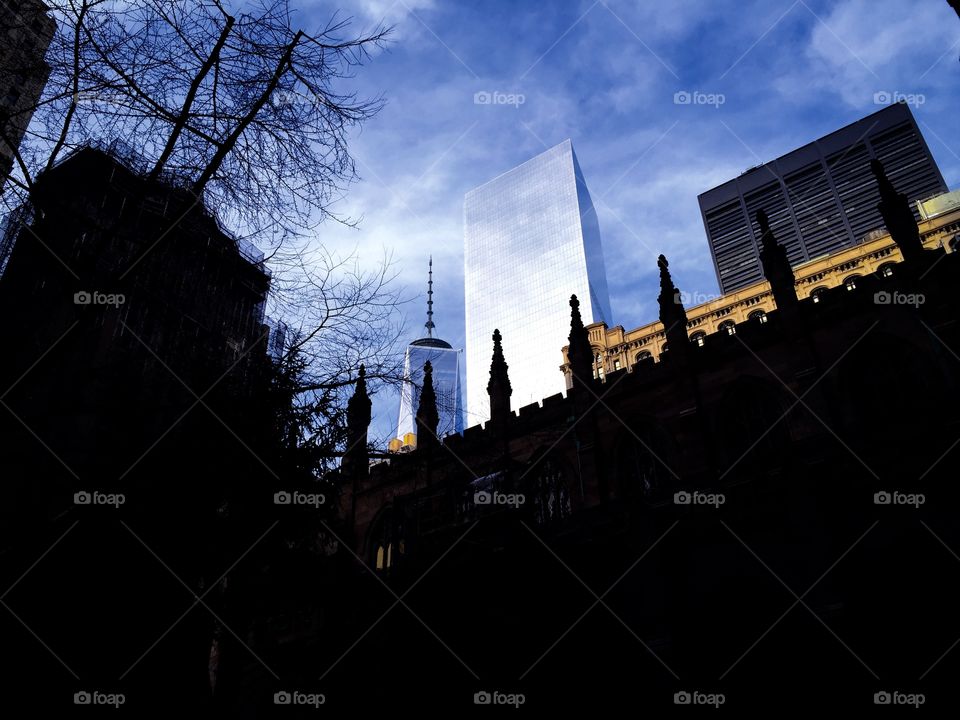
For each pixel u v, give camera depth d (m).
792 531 22.14
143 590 14.95
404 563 31.28
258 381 15.98
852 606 20.17
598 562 26.45
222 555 15.89
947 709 18.38
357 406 17.08
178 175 13.11
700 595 22.73
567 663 24.34
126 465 14.91
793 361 33.91
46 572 14.34
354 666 28.58
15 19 11.64
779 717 19.94
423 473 42.34
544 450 39.94
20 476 15.09
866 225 109.81
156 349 15.48
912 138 112.62
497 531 30.39
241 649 16.30
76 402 15.15
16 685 14.03
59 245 13.60
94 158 13.13
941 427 22.03
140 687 14.37
